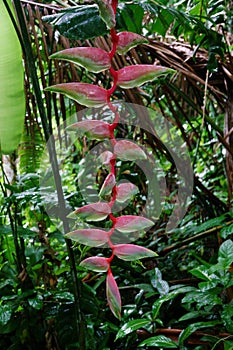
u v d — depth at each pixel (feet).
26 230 3.26
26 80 3.52
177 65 4.09
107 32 2.51
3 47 2.67
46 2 3.82
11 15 2.46
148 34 5.11
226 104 4.51
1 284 3.19
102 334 3.15
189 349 3.00
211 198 4.47
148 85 4.23
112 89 1.78
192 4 4.56
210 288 2.91
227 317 2.77
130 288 3.55
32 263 3.37
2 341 3.43
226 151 4.52
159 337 2.74
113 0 1.75
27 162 4.47
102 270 1.86
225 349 2.63
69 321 3.11
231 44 4.80
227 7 4.13
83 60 1.73
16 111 2.95
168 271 4.21
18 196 3.16
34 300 2.99
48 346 3.22
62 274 4.12
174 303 3.55
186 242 4.22
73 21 2.52
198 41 4.30
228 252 3.09
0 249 3.74
